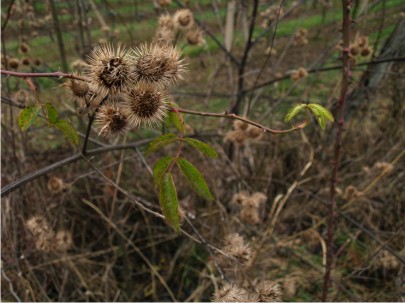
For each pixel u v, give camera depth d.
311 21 5.73
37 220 2.49
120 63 1.28
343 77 1.71
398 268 2.98
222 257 1.79
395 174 3.78
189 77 5.14
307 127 4.04
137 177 3.54
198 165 3.46
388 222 3.47
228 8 3.66
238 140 2.55
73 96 1.43
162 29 2.36
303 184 3.70
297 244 3.40
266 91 4.69
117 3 5.11
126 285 2.94
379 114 4.30
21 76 1.18
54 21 3.07
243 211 2.58
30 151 3.28
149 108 1.33
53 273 2.85
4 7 3.48
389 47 3.15
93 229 3.38
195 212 3.27
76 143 1.38
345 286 3.06
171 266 3.15
